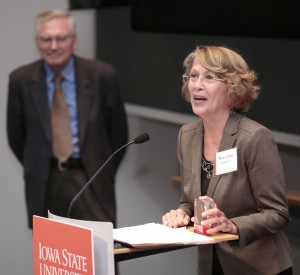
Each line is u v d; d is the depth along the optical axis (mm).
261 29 6809
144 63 8383
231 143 4141
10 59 8438
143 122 8430
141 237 3754
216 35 7324
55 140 6848
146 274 7809
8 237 8477
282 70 6781
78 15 8734
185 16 7621
